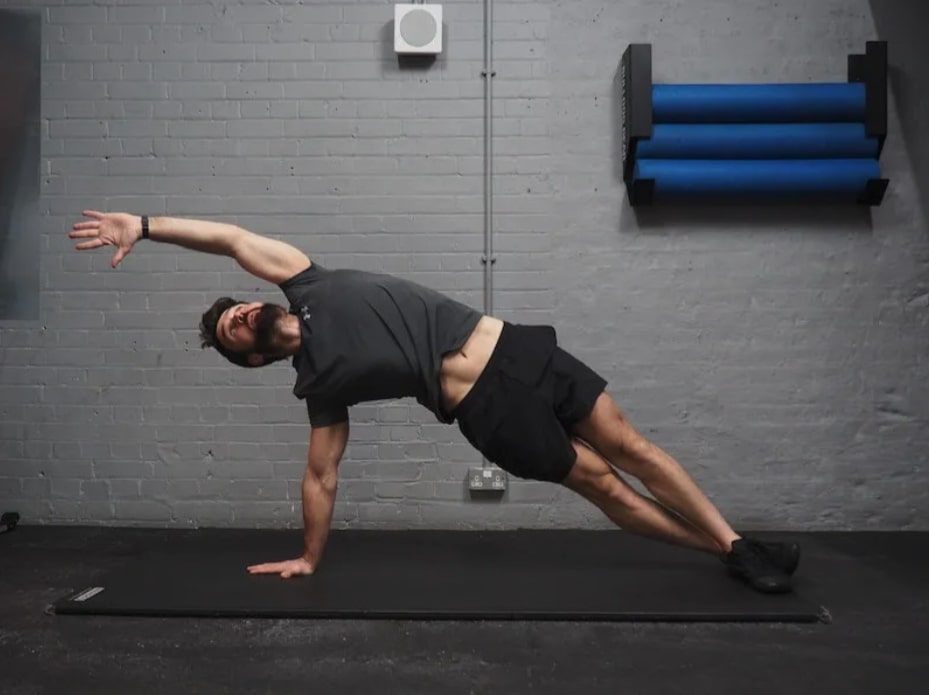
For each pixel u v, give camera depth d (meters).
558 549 3.44
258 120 3.93
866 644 2.34
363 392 2.72
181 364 3.93
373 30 3.93
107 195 3.95
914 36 3.87
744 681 2.08
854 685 2.05
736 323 3.88
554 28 3.91
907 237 3.87
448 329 2.69
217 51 3.94
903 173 3.87
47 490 3.94
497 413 2.67
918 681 2.08
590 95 3.90
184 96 3.94
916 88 3.88
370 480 3.89
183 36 3.94
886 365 3.87
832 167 3.71
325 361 2.64
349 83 3.93
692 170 3.71
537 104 3.90
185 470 3.92
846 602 2.74
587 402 2.70
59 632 2.44
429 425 3.89
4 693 2.02
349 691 2.04
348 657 2.26
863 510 3.86
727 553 2.85
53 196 3.96
